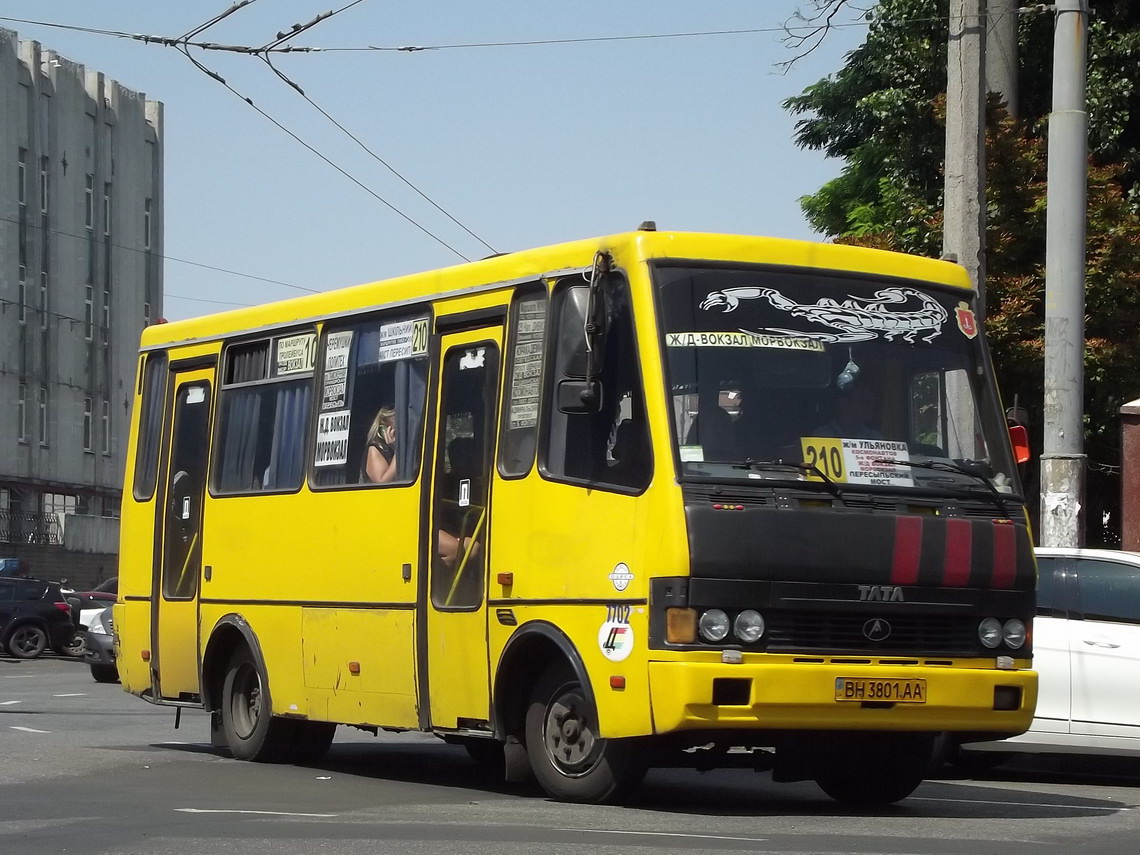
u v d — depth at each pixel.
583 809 10.08
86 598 36.38
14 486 53.88
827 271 10.38
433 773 13.08
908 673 9.71
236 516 13.64
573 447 10.25
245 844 8.29
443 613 11.21
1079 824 10.01
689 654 9.36
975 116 16.45
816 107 33.66
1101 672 13.35
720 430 9.73
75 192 58.28
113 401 61.09
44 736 15.95
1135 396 21.50
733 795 11.78
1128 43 24.52
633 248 10.06
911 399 10.30
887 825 9.68
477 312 11.31
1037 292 20.91
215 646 13.81
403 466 11.80
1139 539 18.27
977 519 10.09
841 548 9.65
